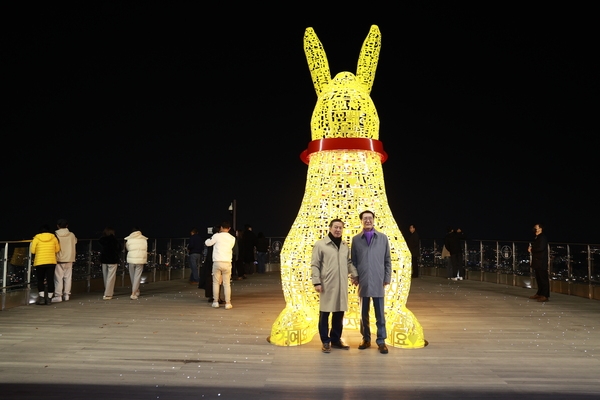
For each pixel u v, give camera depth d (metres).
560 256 11.84
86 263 11.63
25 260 9.38
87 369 4.96
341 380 4.65
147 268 14.20
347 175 6.23
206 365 5.12
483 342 6.27
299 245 6.17
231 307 9.05
